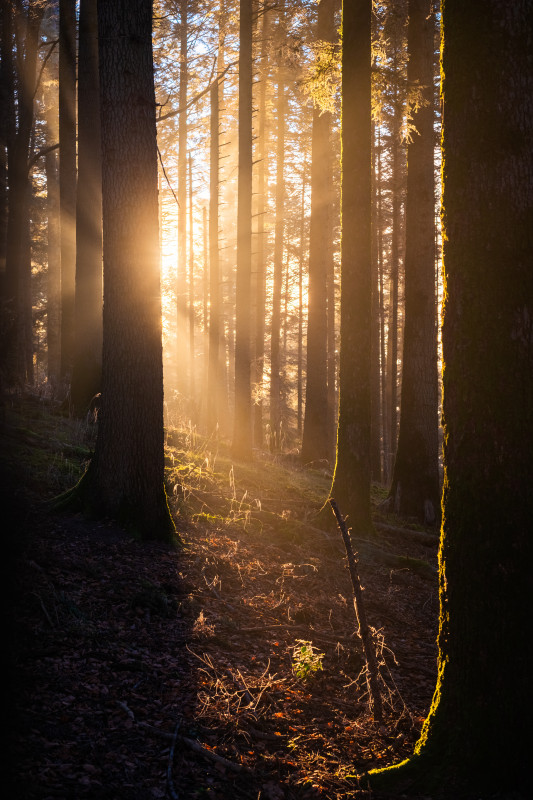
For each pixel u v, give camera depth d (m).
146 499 7.79
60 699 4.41
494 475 3.76
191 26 23.59
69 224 14.65
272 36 19.61
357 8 10.14
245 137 14.32
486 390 3.80
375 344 23.66
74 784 3.60
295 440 22.25
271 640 6.32
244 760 4.27
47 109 25.08
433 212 13.48
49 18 20.95
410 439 13.46
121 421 7.80
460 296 3.93
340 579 8.54
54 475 8.70
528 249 3.74
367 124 10.23
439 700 4.07
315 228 17.27
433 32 14.16
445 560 4.03
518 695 3.71
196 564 7.45
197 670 5.29
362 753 4.60
